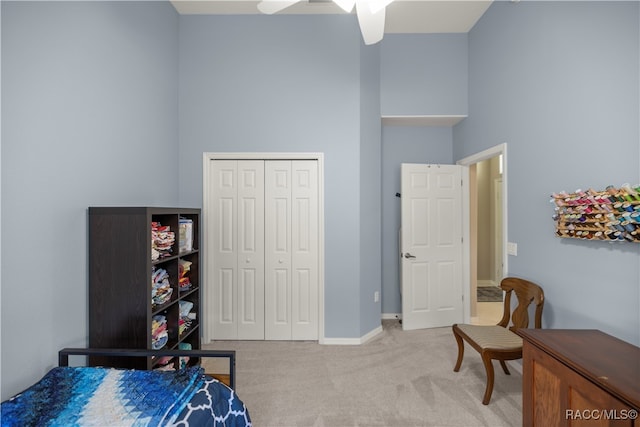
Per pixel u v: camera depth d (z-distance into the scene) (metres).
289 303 3.04
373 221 3.20
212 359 2.63
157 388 1.30
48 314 1.48
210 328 3.03
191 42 3.00
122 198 2.09
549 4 2.10
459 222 3.53
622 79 1.62
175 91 2.92
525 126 2.37
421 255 3.41
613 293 1.65
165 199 2.72
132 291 1.70
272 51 3.00
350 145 3.00
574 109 1.90
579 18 1.86
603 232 1.64
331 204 3.00
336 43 3.00
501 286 2.51
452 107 3.38
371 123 3.18
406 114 3.41
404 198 3.38
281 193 3.03
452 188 3.51
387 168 3.76
